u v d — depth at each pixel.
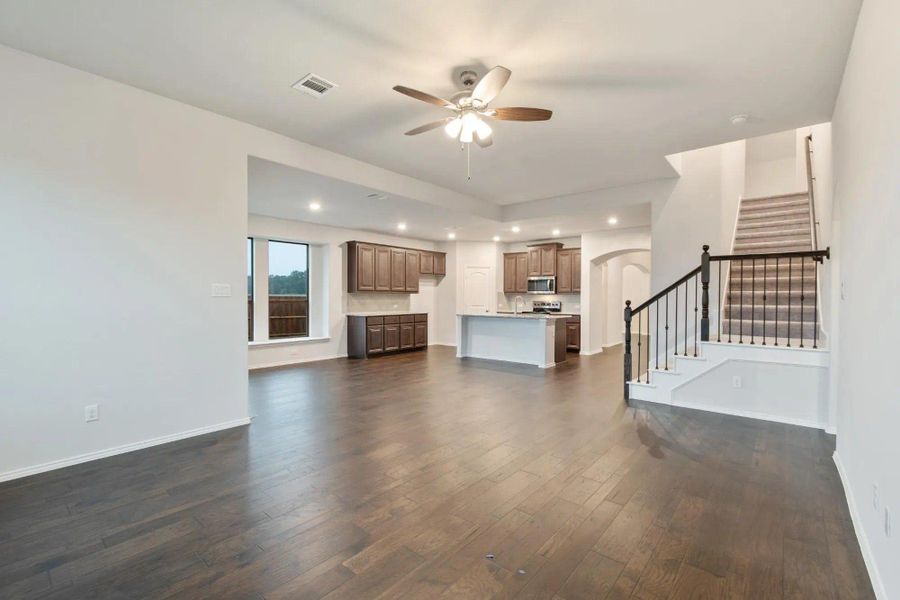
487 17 2.37
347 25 2.45
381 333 8.34
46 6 2.29
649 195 5.65
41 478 2.76
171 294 3.43
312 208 6.29
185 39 2.61
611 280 10.39
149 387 3.33
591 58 2.76
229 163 3.74
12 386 2.74
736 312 5.11
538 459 3.12
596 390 5.38
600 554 1.99
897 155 1.55
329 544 2.06
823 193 4.90
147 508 2.40
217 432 3.70
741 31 2.47
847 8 2.26
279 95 3.31
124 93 3.15
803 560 1.94
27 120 2.77
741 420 4.11
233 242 3.79
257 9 2.32
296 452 3.24
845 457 2.69
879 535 1.73
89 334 3.04
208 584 1.78
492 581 1.80
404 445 3.40
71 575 1.83
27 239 2.78
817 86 3.10
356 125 3.88
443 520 2.28
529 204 6.95
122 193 3.16
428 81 3.07
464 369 6.91
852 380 2.45
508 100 3.34
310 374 6.46
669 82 3.06
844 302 2.79
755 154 8.11
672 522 2.27
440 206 6.07
